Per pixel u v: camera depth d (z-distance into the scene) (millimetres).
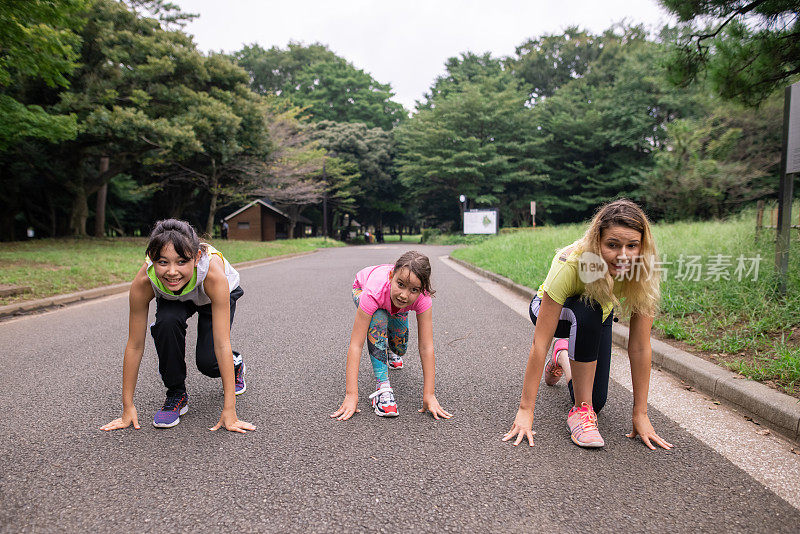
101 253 11297
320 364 3439
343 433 2277
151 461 2000
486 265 10203
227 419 2299
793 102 4359
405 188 40750
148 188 22547
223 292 2229
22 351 3846
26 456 2043
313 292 7301
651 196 17422
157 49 15289
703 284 5004
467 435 2260
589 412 2219
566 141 29594
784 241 4465
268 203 35438
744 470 1950
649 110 26984
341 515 1628
